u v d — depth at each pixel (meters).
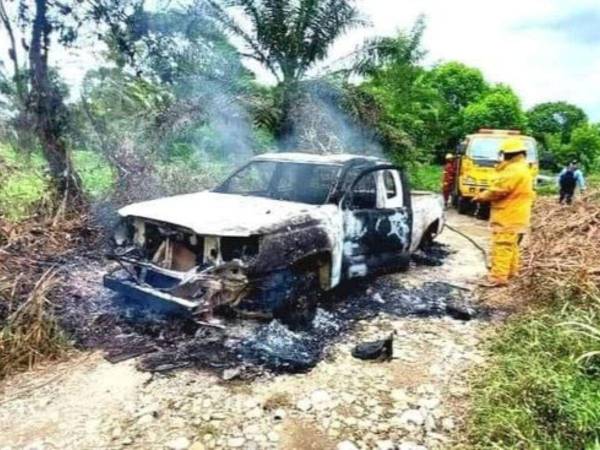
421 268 7.49
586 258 6.02
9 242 6.41
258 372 4.11
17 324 4.38
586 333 4.16
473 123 34.81
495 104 34.84
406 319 5.42
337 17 12.91
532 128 46.47
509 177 6.22
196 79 11.21
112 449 3.20
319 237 4.91
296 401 3.75
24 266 5.96
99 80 9.37
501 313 5.72
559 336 4.34
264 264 4.39
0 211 7.30
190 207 4.94
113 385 3.88
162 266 4.58
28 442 3.26
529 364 4.01
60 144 8.48
